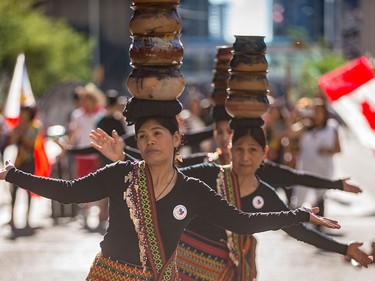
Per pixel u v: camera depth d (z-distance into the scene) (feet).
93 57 367.45
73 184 22.45
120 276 22.54
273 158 74.02
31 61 236.22
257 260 51.83
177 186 22.75
